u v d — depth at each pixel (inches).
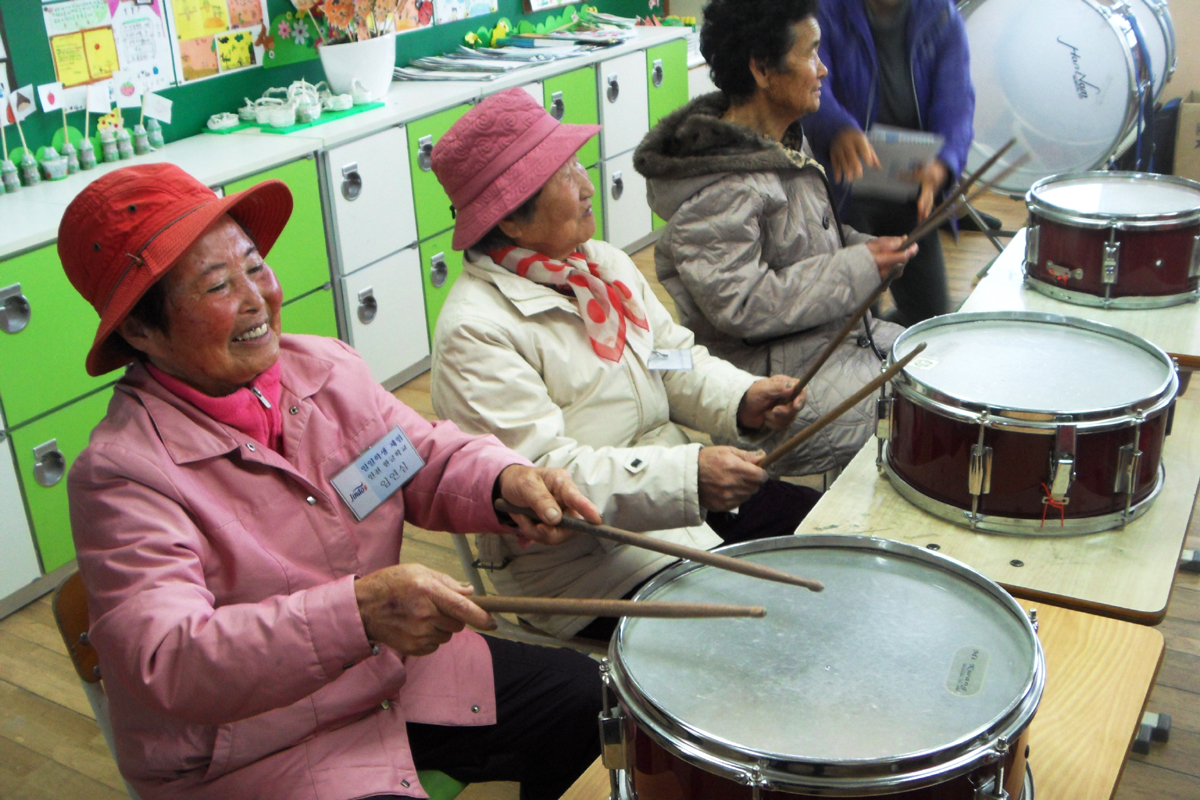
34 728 83.7
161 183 43.6
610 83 169.3
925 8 108.4
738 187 76.6
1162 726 75.3
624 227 181.5
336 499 49.7
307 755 46.4
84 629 47.6
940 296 121.0
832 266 77.6
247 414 47.4
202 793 45.5
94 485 43.4
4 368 93.9
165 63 125.6
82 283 44.4
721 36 77.9
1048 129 131.8
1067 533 52.4
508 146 60.7
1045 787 38.2
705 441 113.7
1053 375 57.1
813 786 31.4
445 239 143.3
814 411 79.4
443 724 51.3
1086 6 124.8
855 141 106.8
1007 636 39.0
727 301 78.2
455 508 52.6
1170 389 53.1
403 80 153.9
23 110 112.0
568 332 63.4
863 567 44.5
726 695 36.5
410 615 40.1
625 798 39.1
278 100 134.3
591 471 58.2
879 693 36.2
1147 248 74.7
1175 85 187.0
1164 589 48.3
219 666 39.7
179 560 42.9
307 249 122.6
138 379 46.6
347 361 52.7
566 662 55.6
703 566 45.2
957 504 54.1
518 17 185.5
